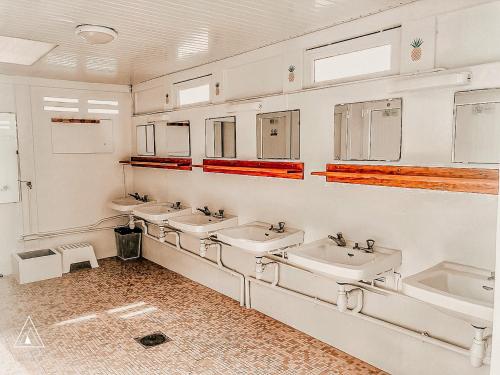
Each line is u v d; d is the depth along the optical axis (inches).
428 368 115.4
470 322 91.3
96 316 168.2
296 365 129.7
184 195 214.1
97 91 247.4
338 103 132.4
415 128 113.0
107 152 254.1
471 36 101.0
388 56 119.4
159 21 126.8
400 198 118.7
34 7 113.3
